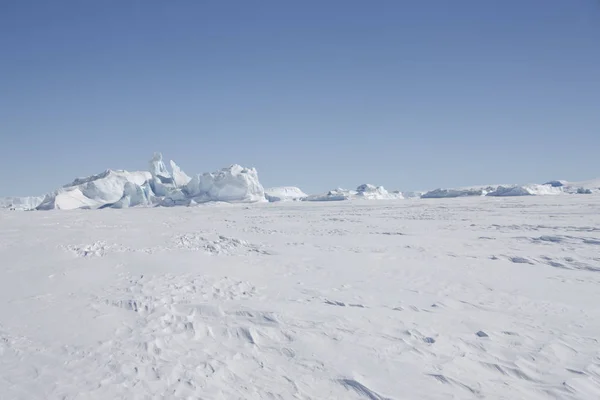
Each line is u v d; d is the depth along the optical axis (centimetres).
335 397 472
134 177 8138
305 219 2981
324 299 842
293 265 1200
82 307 720
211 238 1603
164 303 755
